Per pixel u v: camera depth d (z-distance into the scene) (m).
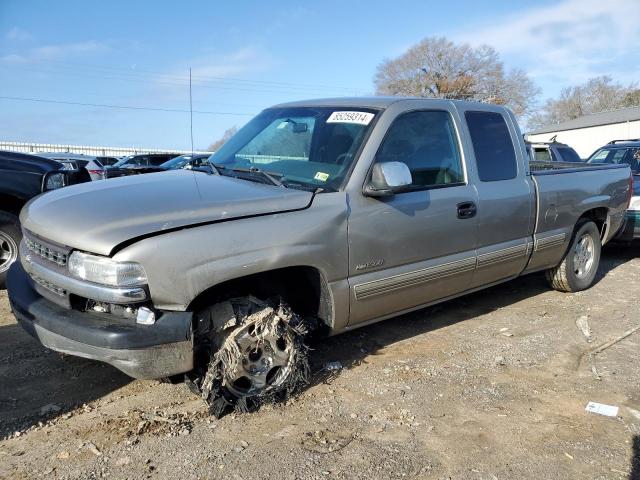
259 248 3.08
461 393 3.66
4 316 4.79
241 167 4.01
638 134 45.88
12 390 3.51
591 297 5.97
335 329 3.62
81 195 3.38
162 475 2.71
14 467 2.74
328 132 3.94
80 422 3.16
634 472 2.87
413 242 3.88
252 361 3.26
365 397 3.56
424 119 4.13
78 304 3.01
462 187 4.25
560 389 3.77
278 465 2.81
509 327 4.96
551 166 6.81
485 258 4.46
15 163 5.67
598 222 6.32
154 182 3.58
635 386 3.84
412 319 5.10
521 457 2.96
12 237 5.49
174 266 2.84
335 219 3.41
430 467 2.85
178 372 2.96
